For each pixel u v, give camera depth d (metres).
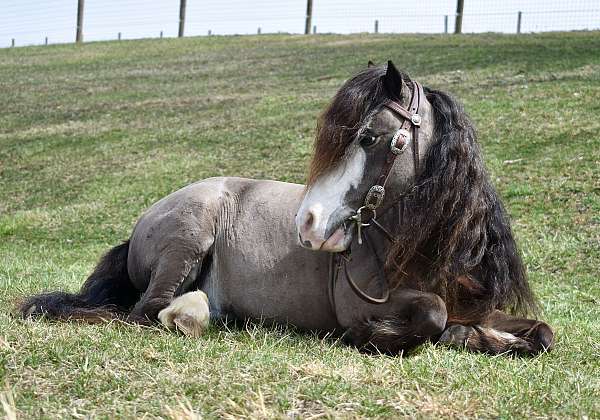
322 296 5.62
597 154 13.52
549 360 4.92
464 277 5.28
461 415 3.76
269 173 15.30
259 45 38.41
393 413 3.78
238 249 5.97
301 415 3.76
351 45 34.69
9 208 15.11
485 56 25.59
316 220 4.84
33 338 4.88
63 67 35.09
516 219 11.38
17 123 22.66
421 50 29.41
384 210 5.08
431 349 4.95
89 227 13.36
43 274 8.80
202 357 4.66
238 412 3.77
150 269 6.15
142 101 24.64
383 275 5.21
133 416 3.67
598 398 4.06
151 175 16.05
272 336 5.46
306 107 20.78
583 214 11.22
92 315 5.89
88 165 17.45
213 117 20.83
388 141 4.96
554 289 8.37
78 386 4.09
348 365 4.57
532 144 14.70
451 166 5.02
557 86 19.14
